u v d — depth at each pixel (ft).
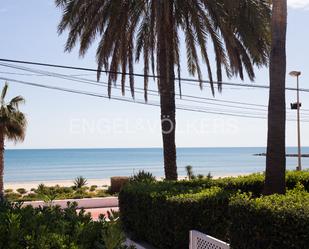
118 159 556.92
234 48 52.37
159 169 330.54
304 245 20.58
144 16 57.11
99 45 55.21
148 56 60.29
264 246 22.38
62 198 70.95
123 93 59.47
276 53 36.14
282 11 36.47
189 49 66.33
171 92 55.72
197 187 37.40
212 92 57.06
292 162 415.85
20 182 207.21
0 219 11.65
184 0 53.83
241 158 584.40
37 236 10.37
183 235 30.71
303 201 23.62
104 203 69.67
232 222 24.67
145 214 35.55
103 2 52.49
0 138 85.15
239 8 51.06
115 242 9.77
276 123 35.60
